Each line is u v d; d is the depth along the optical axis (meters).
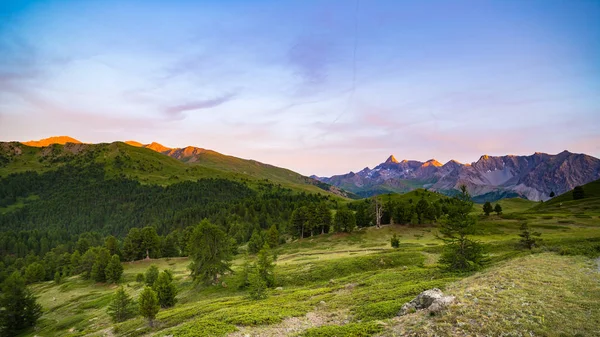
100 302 75.62
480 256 40.00
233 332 24.98
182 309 46.06
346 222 112.88
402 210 118.50
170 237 133.25
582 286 21.84
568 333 14.86
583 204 129.75
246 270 62.50
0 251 178.75
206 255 66.38
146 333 35.66
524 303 19.11
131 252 117.38
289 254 97.94
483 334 15.98
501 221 108.50
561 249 37.56
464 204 40.94
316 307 32.03
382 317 23.94
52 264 133.00
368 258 64.25
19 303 67.06
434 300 21.58
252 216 195.50
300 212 123.00
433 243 87.56
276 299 41.00
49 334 59.00
